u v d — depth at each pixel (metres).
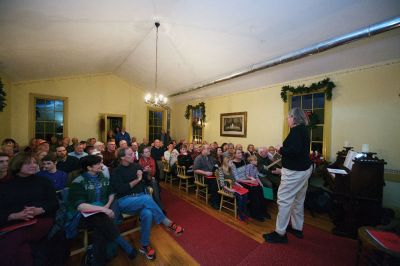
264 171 3.54
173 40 3.78
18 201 1.57
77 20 2.83
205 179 3.46
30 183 1.67
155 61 4.87
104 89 6.39
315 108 3.81
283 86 4.18
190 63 4.48
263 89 4.64
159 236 2.31
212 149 4.57
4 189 1.56
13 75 4.44
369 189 2.20
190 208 3.10
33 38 3.04
